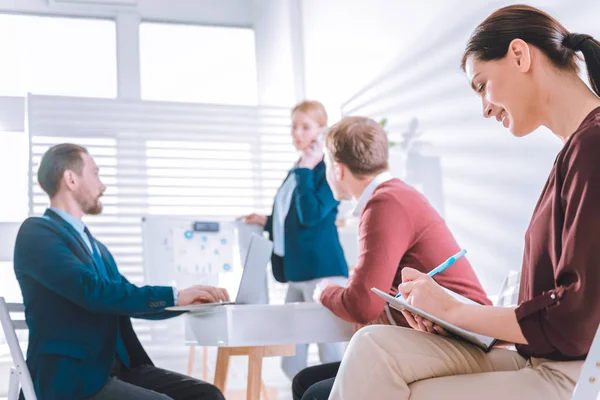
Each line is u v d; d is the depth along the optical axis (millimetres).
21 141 4980
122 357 2369
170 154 5047
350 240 4246
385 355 1343
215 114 5164
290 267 3627
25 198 4855
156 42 6012
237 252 3242
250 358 2350
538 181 2752
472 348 1410
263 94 6094
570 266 1181
